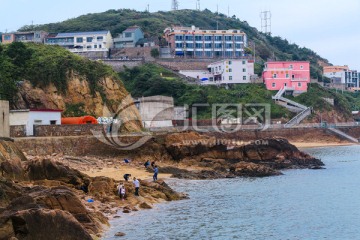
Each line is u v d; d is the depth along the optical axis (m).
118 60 162.75
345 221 46.69
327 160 104.94
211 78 172.12
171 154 84.12
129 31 185.00
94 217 41.69
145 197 53.09
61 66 102.31
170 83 146.25
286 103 159.12
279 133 141.88
